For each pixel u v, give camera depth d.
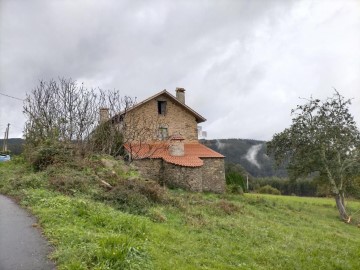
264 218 17.89
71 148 19.06
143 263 6.98
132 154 26.66
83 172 15.78
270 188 50.31
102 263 6.44
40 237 8.08
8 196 13.04
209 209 16.56
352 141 29.23
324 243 13.96
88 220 9.45
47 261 6.77
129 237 8.22
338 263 10.94
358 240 16.52
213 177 29.03
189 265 7.76
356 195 30.33
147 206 13.22
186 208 15.05
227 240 11.31
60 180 13.90
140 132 28.31
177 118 31.59
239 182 41.09
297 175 30.88
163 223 11.80
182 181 25.81
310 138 29.41
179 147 27.92
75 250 6.96
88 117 24.64
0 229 8.66
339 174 28.47
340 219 26.41
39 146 18.86
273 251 10.92
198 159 27.64
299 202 33.12
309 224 19.30
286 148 30.92
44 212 9.81
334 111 29.59
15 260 6.79
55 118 23.88
